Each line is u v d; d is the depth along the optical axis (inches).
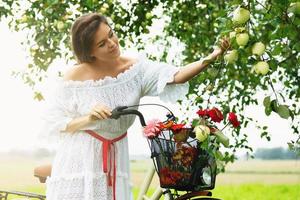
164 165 116.4
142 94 130.6
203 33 227.6
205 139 108.9
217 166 114.0
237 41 105.6
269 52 109.3
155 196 131.0
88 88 124.9
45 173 142.2
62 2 183.0
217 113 113.7
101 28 120.8
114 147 124.8
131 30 199.5
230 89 205.8
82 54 123.7
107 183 124.0
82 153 123.4
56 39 181.5
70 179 123.3
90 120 119.6
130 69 127.2
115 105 125.1
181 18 223.5
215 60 116.4
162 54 245.4
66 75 127.2
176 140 115.3
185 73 125.1
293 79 208.8
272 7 109.1
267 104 108.2
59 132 126.0
